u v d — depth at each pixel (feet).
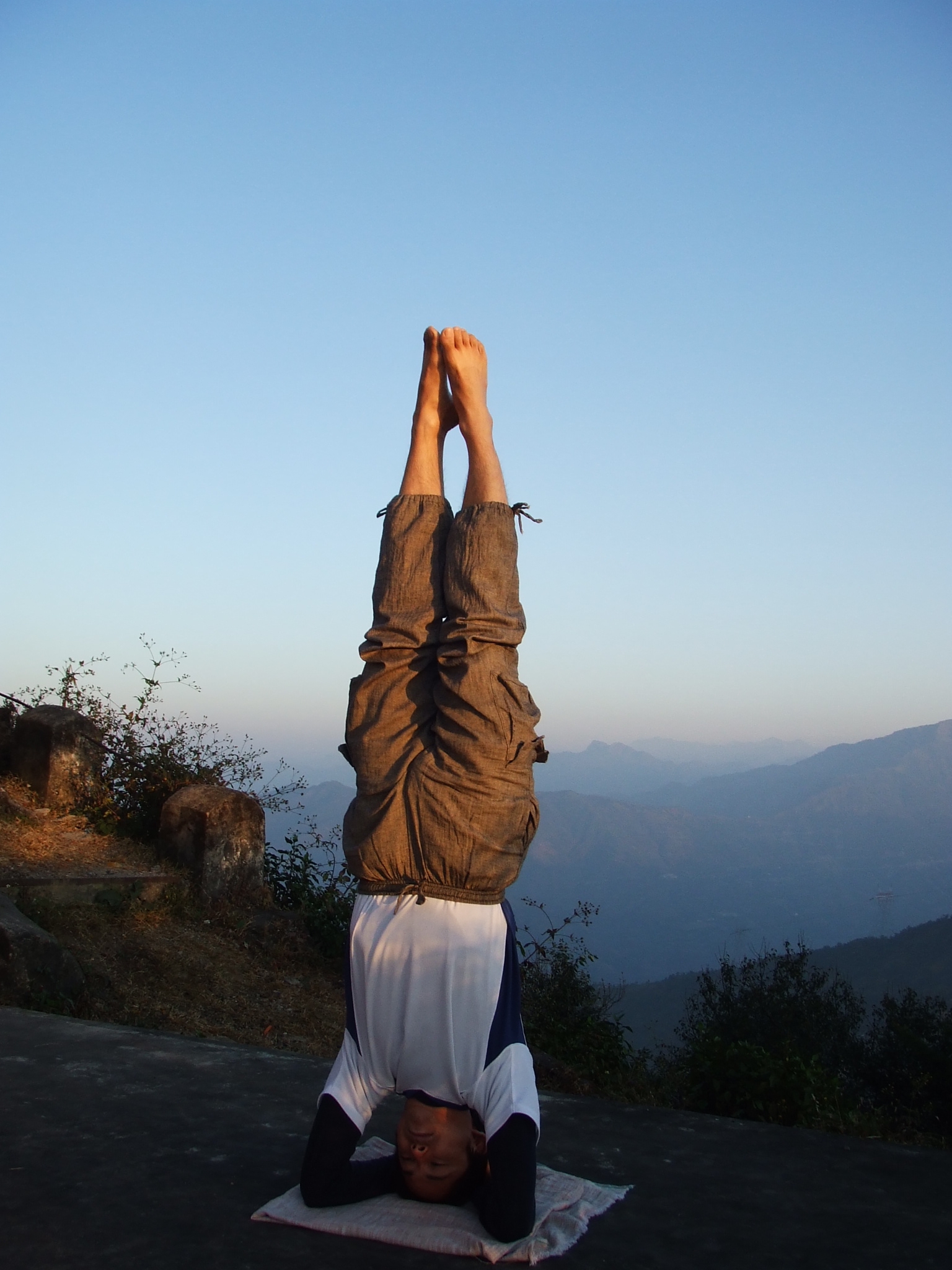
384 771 8.04
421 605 8.29
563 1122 11.20
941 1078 43.70
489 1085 7.86
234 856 30.07
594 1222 8.42
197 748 34.99
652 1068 30.19
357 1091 8.27
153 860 29.78
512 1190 7.64
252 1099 11.25
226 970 25.93
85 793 32.58
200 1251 7.52
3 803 30.32
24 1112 10.38
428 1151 8.13
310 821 35.09
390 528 8.54
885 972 405.59
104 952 24.38
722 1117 11.60
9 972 19.89
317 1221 8.00
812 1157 10.27
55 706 33.81
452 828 7.61
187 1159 9.35
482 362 8.59
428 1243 7.70
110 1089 11.33
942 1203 9.11
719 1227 8.43
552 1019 28.02
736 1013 51.39
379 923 7.89
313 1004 25.62
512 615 8.03
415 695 8.18
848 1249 8.07
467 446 8.51
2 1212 8.03
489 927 7.85
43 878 26.20
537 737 8.00
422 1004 7.73
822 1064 46.98
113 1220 7.97
